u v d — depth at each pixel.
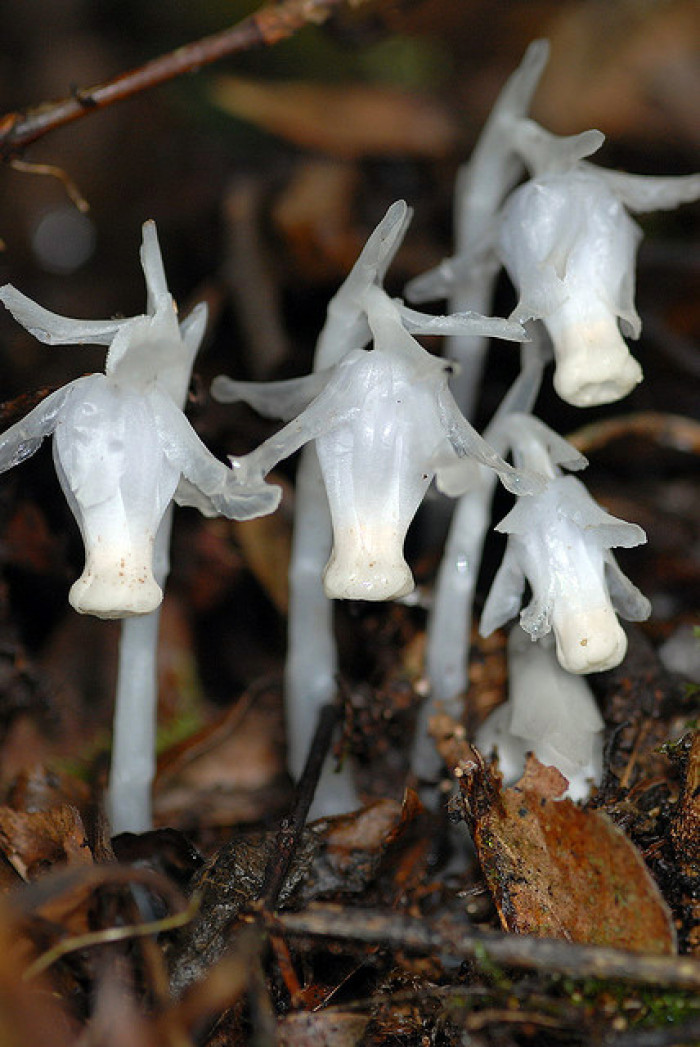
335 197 0.36
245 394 0.26
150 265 0.24
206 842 0.27
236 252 0.34
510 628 0.27
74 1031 0.23
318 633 0.27
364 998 0.24
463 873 0.26
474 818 0.25
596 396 0.25
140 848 0.25
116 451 0.24
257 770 0.29
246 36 0.28
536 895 0.24
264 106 0.39
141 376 0.24
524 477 0.24
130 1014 0.23
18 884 0.24
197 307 0.24
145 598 0.24
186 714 0.30
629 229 0.25
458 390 0.29
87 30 0.47
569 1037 0.23
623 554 0.31
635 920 0.24
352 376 0.24
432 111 0.41
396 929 0.23
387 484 0.24
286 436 0.24
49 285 0.41
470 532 0.26
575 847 0.24
